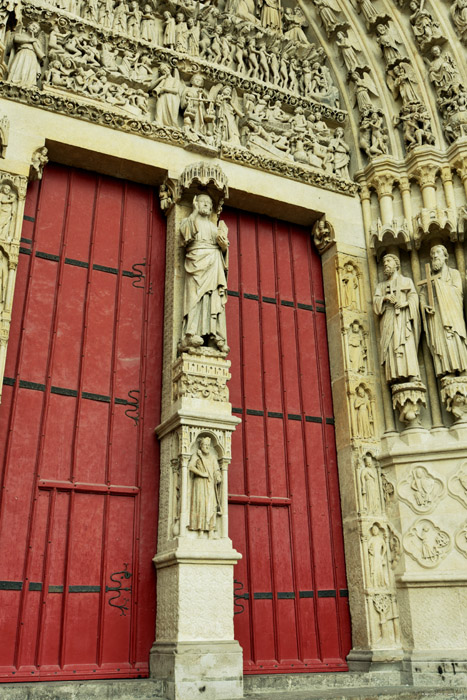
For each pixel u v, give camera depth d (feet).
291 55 36.78
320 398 31.32
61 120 28.58
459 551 26.81
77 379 26.50
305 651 26.50
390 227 32.14
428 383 29.94
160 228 30.68
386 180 33.81
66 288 27.66
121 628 23.94
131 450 26.43
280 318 31.96
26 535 23.57
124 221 29.99
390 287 31.27
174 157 30.58
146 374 27.84
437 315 29.91
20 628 22.39
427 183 32.94
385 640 26.68
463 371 29.01
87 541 24.53
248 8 36.55
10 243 25.38
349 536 28.71
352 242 33.45
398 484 28.66
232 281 31.48
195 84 32.60
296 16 37.50
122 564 24.79
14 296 26.43
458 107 33.50
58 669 22.48
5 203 25.93
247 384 29.84
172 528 24.17
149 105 31.45
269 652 25.84
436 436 28.91
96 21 31.42
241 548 26.91
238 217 32.96
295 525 28.37
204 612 22.58
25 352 25.88
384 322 30.96
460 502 27.45
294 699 21.39
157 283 29.66
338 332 31.83
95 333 27.55
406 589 27.20
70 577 23.79
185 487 24.00
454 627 25.88
